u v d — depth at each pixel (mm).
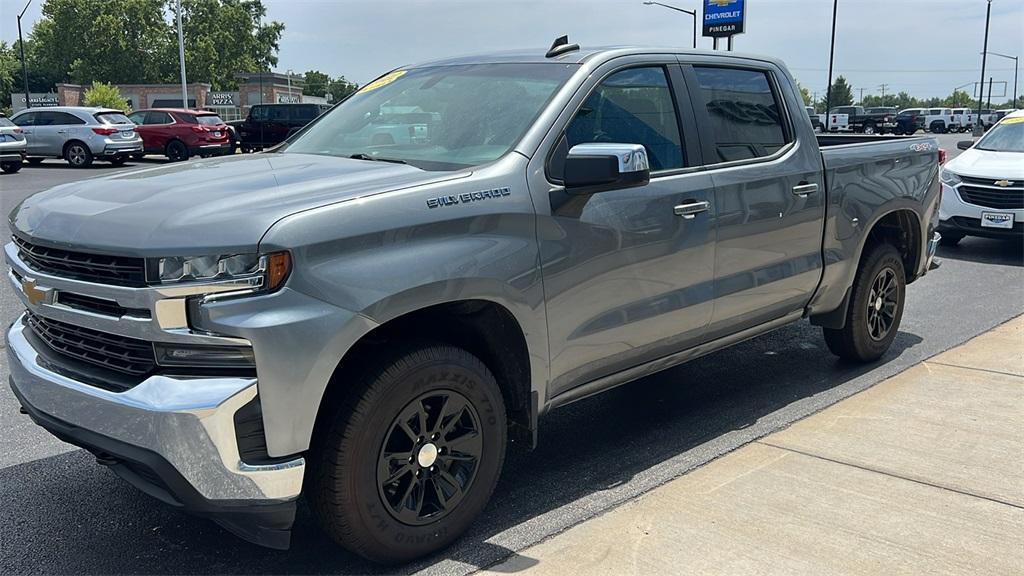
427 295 3010
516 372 3531
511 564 3207
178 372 2748
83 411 2885
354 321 2818
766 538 3377
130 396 2730
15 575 3160
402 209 2992
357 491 2951
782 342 6434
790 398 5125
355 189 3025
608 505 3697
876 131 57094
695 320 4176
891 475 3977
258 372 2676
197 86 65188
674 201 3941
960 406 4926
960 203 10172
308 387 2756
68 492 3875
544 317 3441
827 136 6562
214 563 3256
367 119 4164
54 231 2998
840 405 4973
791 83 4902
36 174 22500
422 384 3068
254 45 82438
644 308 3875
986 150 10836
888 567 3166
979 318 7066
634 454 4289
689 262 4047
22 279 3293
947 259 10039
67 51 77000
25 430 4633
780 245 4605
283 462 2764
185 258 2658
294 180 3168
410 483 3127
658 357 4148
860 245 5230
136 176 3496
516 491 3873
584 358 3693
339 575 3164
